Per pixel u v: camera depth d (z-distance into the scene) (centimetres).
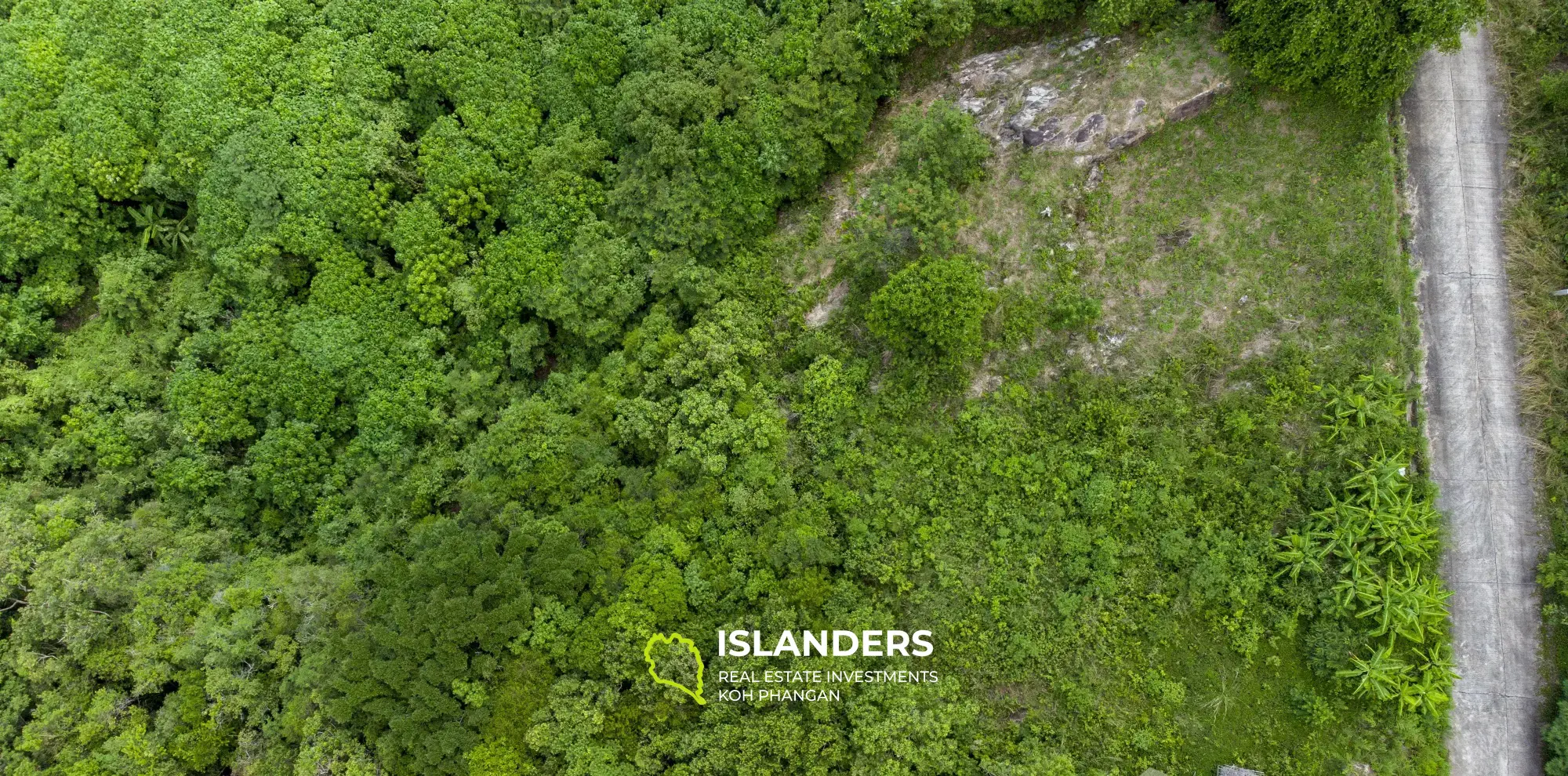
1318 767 1916
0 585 2081
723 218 2398
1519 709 1900
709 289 2370
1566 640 1898
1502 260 2012
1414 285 2017
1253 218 2103
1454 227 2034
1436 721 1895
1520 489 1956
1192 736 1975
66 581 2077
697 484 2245
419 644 2014
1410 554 1925
